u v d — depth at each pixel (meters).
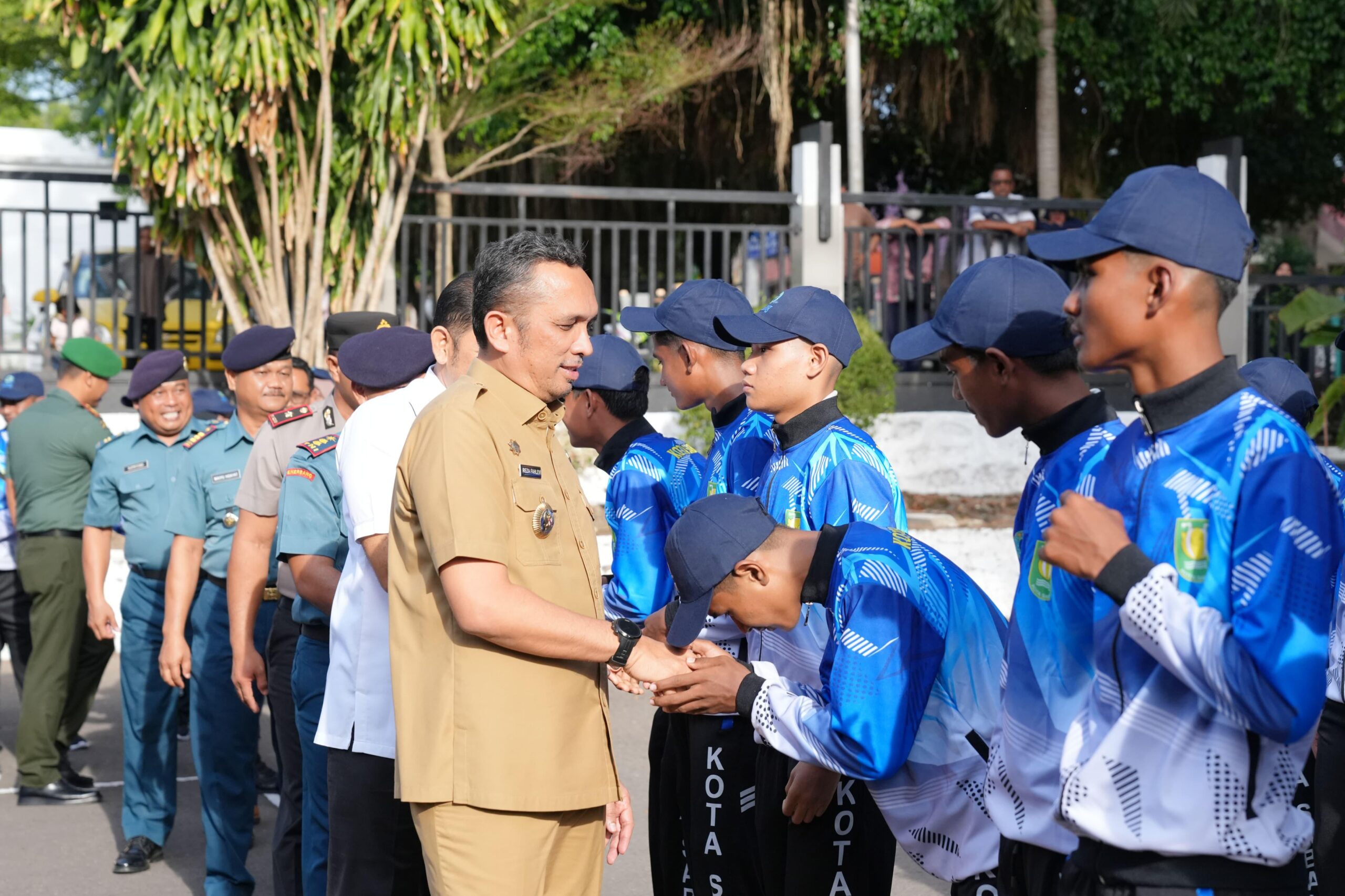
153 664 4.95
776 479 3.28
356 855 3.20
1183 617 1.86
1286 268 14.09
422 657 2.68
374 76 8.73
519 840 2.62
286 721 3.97
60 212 9.39
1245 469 1.92
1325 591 1.88
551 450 2.82
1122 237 1.99
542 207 15.73
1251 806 1.95
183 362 5.04
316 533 3.62
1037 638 2.26
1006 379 2.54
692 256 10.18
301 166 8.89
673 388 4.01
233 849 4.45
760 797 3.19
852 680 2.50
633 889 4.74
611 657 2.66
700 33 14.32
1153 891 1.99
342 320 4.12
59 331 10.84
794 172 10.43
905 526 3.17
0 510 6.13
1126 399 10.74
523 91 13.42
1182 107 14.70
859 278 11.09
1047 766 2.22
